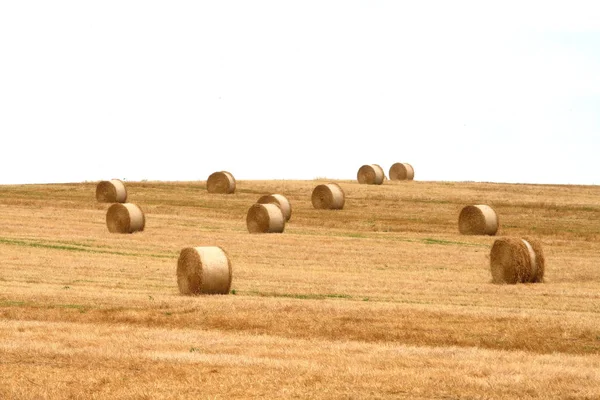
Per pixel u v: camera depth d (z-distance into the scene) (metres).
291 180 180.25
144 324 56.25
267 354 45.41
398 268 86.00
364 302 61.59
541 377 39.78
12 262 85.25
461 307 59.12
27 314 58.50
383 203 147.88
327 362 43.19
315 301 61.38
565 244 107.94
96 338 49.47
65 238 106.12
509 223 126.88
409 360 43.72
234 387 37.81
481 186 173.50
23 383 38.47
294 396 36.47
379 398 36.28
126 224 112.50
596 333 50.91
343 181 179.38
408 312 56.62
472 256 95.50
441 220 130.25
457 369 41.59
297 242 105.25
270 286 71.75
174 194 158.12
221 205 145.88
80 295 64.38
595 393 37.00
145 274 79.62
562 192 165.38
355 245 103.50
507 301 63.75
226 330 54.16
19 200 148.12
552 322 53.22
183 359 43.38
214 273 67.00
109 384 38.38
